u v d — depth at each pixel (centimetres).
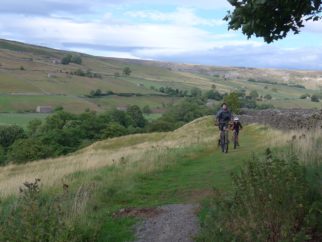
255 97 16500
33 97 15200
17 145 6234
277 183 559
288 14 732
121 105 15712
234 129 2002
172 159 1603
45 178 1484
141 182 1184
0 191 1288
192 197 959
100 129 8075
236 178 635
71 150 6862
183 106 11594
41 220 644
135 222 788
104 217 819
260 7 705
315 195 622
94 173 1451
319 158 999
